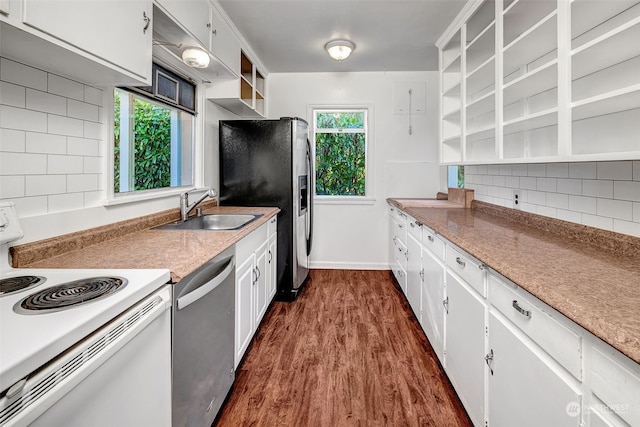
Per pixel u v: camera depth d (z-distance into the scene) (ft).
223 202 10.21
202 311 4.19
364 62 12.05
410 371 6.31
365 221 13.50
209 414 4.44
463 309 5.07
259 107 12.41
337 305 9.70
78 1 3.46
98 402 2.38
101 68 4.06
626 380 2.15
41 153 4.16
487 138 8.59
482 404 4.37
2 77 3.69
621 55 4.24
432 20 8.80
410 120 13.16
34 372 1.89
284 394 5.65
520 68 6.92
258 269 7.46
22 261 3.67
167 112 7.71
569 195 5.51
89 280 3.12
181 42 6.48
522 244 4.77
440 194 12.50
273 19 8.67
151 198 6.52
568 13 4.33
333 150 13.73
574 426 2.61
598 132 4.93
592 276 3.28
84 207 4.85
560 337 2.80
